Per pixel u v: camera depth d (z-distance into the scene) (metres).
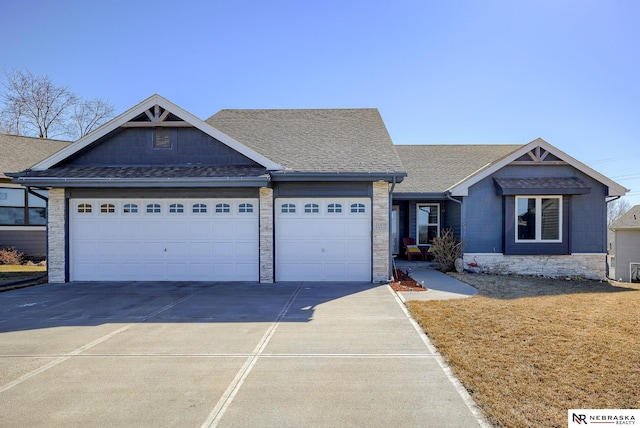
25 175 11.26
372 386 4.43
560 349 5.35
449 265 13.57
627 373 4.54
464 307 7.92
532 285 10.97
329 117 16.02
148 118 12.30
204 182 10.76
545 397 4.02
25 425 3.67
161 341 6.06
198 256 11.89
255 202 11.80
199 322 7.17
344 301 8.88
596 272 13.37
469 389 4.25
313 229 11.70
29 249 17.34
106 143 12.27
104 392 4.32
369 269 11.65
